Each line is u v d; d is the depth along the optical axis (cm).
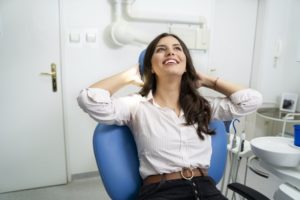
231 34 288
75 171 232
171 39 120
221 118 124
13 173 211
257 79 299
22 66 196
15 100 199
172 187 103
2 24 186
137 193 109
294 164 95
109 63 221
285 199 84
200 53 250
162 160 107
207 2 242
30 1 189
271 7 283
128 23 217
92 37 211
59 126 216
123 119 111
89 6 207
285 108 285
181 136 111
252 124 299
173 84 121
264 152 98
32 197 205
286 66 301
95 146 103
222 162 119
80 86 217
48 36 198
